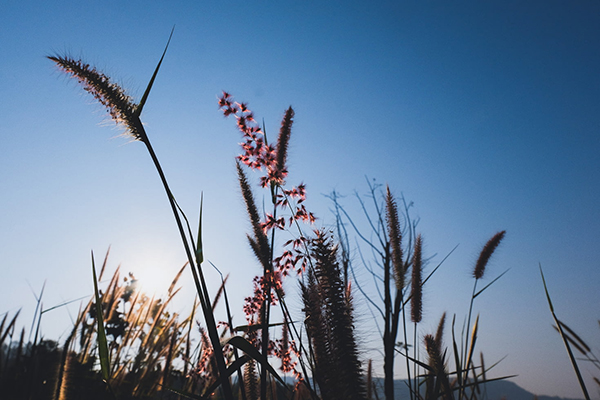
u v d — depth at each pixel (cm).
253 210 61
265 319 56
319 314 33
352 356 30
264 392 47
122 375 69
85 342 72
